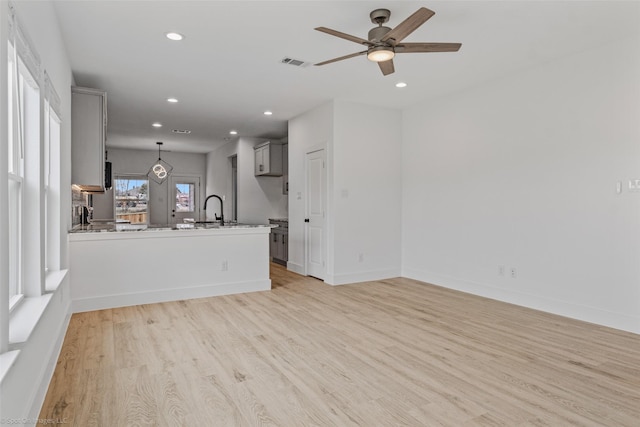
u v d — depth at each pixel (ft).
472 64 12.71
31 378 6.04
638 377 7.97
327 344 9.87
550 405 6.88
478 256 15.06
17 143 6.54
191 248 14.61
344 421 6.40
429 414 6.60
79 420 6.34
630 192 10.63
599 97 11.28
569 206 12.04
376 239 18.13
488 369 8.38
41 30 7.43
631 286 10.65
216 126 22.41
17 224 7.08
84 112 13.28
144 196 31.76
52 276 9.61
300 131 19.57
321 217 17.94
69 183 12.30
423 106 17.51
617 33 10.43
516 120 13.58
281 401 7.04
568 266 12.10
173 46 11.28
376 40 8.71
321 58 12.22
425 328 11.14
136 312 12.66
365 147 17.71
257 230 15.88
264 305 13.65
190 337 10.32
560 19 9.64
